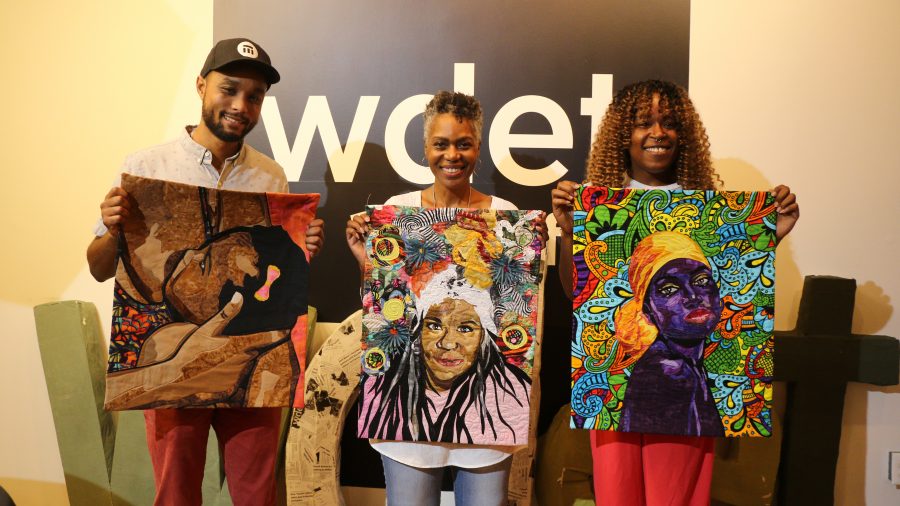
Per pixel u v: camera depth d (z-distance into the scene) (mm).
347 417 2984
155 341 2098
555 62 2920
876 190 2830
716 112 2865
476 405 2141
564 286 2355
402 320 2172
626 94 2281
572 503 2658
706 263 2104
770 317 2098
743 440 2668
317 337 2990
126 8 3055
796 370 2695
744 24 2855
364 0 2992
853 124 2830
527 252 2168
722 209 2104
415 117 2971
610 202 2115
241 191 2143
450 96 2395
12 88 3098
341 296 2998
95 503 2865
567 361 2916
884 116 2824
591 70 2908
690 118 2244
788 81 2846
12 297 3098
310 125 3010
